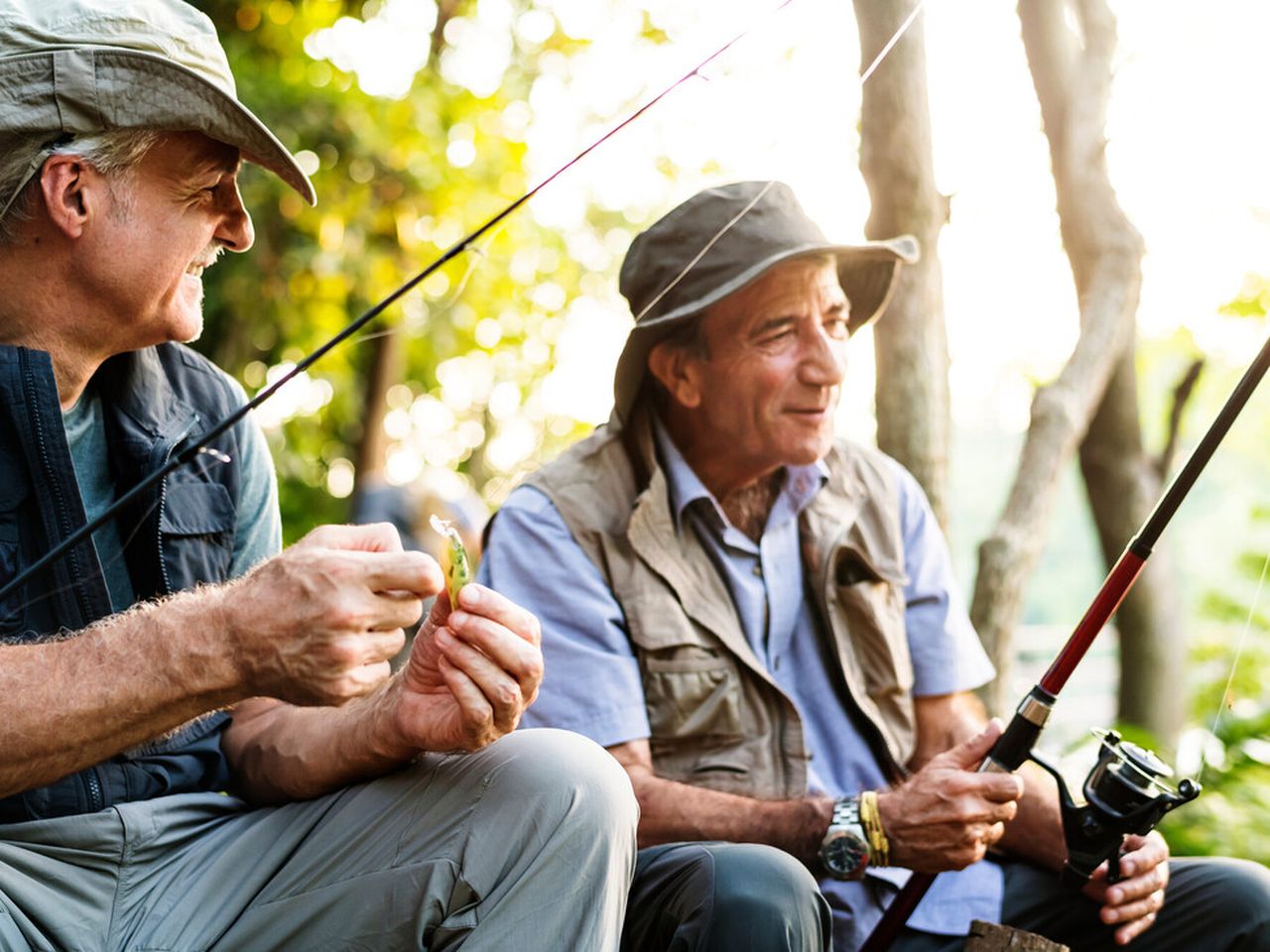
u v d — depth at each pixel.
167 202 1.85
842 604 2.42
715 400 2.37
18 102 1.78
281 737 1.92
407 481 5.54
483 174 7.38
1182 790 2.04
